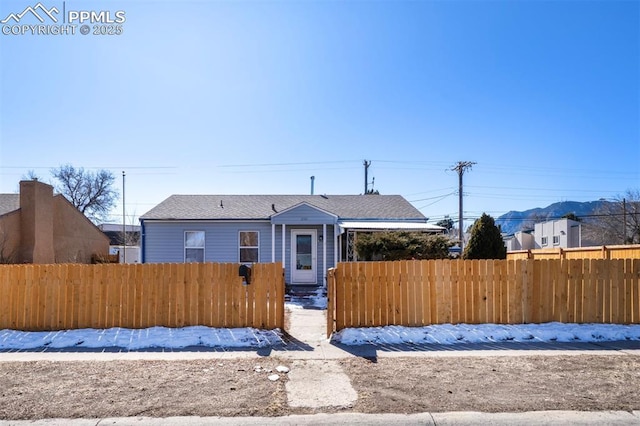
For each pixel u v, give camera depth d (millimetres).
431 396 4676
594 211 46500
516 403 4469
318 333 8031
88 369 5691
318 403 4480
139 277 7973
